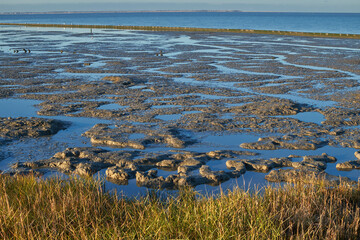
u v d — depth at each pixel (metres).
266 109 15.04
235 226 5.38
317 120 13.99
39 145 11.14
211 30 83.56
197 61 31.53
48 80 22.16
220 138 11.80
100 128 12.58
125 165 9.55
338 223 5.65
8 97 17.78
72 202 6.14
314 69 26.97
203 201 6.40
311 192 6.75
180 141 11.22
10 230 5.29
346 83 21.39
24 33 75.19
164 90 19.42
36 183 7.21
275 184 8.39
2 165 9.58
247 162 9.59
